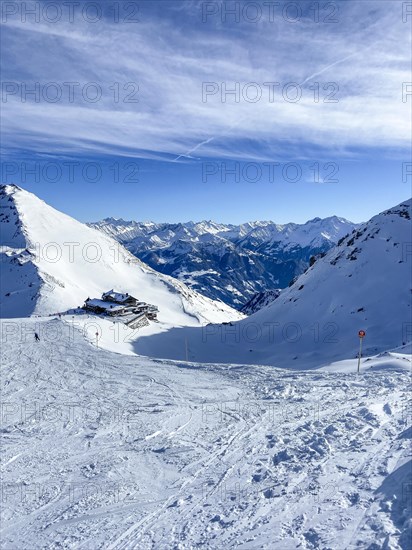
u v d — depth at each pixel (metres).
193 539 12.34
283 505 13.38
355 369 36.97
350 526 11.38
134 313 101.25
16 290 169.38
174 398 31.25
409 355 40.69
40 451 21.53
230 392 32.25
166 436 22.81
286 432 21.08
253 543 11.48
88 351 50.66
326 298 102.31
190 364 44.78
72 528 13.88
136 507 14.98
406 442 16.58
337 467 15.59
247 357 81.69
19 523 14.57
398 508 11.69
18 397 32.53
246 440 20.86
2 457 20.89
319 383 31.80
